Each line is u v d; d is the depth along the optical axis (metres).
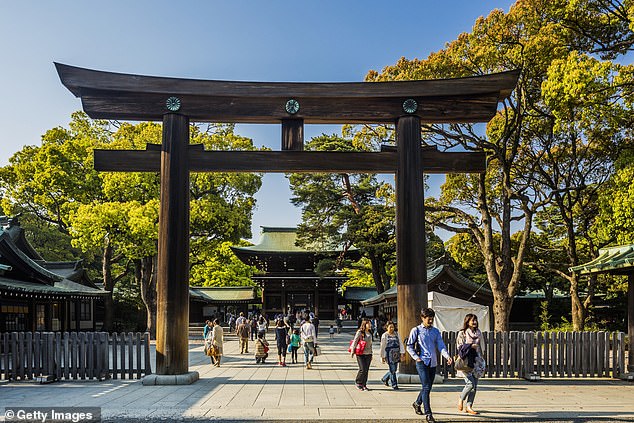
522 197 27.84
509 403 10.86
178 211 14.17
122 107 14.43
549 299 44.38
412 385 13.39
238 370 18.05
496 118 28.25
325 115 14.65
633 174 20.62
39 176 40.81
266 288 60.75
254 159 14.57
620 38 24.58
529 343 14.49
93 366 14.52
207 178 37.69
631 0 21.88
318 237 49.06
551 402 10.97
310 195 47.84
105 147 38.91
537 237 36.03
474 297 28.55
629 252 15.24
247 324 26.62
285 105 14.64
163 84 14.35
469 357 9.80
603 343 14.63
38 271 26.83
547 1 24.39
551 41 23.56
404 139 14.55
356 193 48.25
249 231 41.50
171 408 10.46
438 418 9.55
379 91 14.58
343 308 66.31
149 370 14.54
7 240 24.67
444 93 14.59
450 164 14.85
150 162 14.83
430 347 9.46
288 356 24.22
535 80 25.58
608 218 21.94
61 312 35.62
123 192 37.75
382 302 38.25
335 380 14.91
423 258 14.10
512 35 25.25
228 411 10.13
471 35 25.72
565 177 28.58
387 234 47.28
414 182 14.34
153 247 36.12
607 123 24.80
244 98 14.62
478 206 29.14
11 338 14.85
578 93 20.45
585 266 15.96
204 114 14.53
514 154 27.38
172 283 13.92
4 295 24.36
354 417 9.59
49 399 11.51
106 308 43.78
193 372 14.48
